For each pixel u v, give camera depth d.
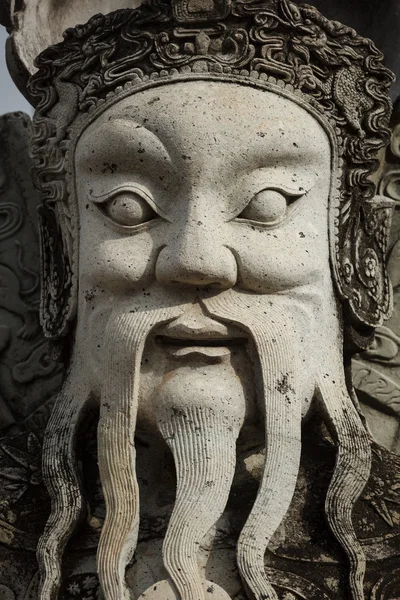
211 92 2.84
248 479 2.87
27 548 2.84
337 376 2.90
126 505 2.70
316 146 2.88
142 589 2.67
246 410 2.76
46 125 3.01
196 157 2.77
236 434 2.74
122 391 2.76
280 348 2.76
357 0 3.51
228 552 2.72
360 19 3.51
